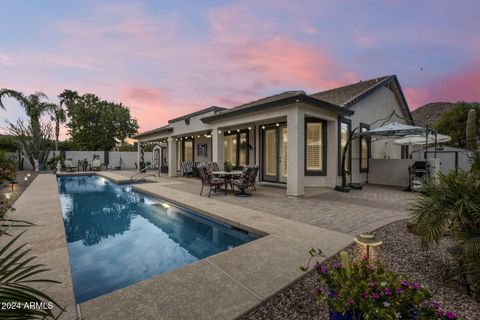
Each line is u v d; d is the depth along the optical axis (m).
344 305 1.63
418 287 1.62
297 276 2.60
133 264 3.72
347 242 3.59
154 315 1.95
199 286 2.40
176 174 14.95
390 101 13.15
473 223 2.30
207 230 5.46
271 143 10.48
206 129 11.57
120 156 23.09
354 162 10.47
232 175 8.73
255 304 2.12
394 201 6.86
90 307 2.05
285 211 5.67
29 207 5.93
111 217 6.55
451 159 11.41
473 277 2.20
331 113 8.76
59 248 3.38
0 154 9.02
